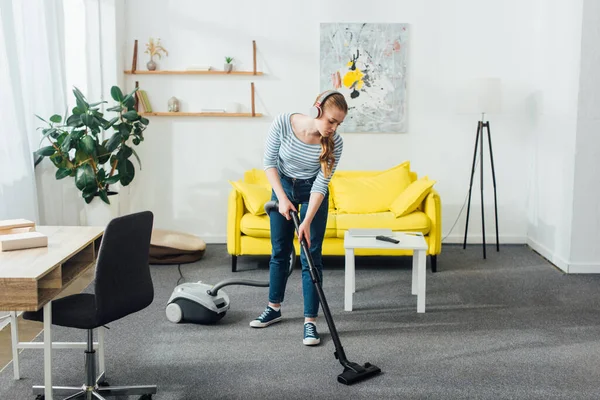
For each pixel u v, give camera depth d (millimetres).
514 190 6094
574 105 4898
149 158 6055
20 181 4375
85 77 5641
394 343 3463
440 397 2787
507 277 4879
